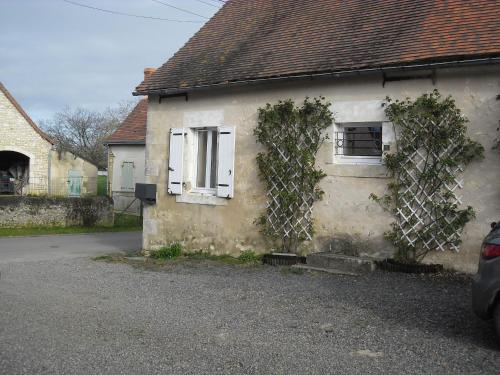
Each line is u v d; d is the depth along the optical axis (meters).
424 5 9.91
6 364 4.73
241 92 10.96
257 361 4.79
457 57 8.02
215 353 5.01
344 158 9.66
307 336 5.52
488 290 5.04
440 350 5.02
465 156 8.20
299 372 4.52
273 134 10.34
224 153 11.17
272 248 10.46
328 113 9.64
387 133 8.97
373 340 5.36
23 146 32.44
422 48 8.63
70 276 9.23
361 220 9.27
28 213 20.45
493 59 7.68
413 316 6.18
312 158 9.82
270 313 6.45
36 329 5.80
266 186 10.55
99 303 7.05
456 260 8.30
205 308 6.75
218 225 11.33
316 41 10.62
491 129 8.01
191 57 12.73
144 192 12.31
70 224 21.41
